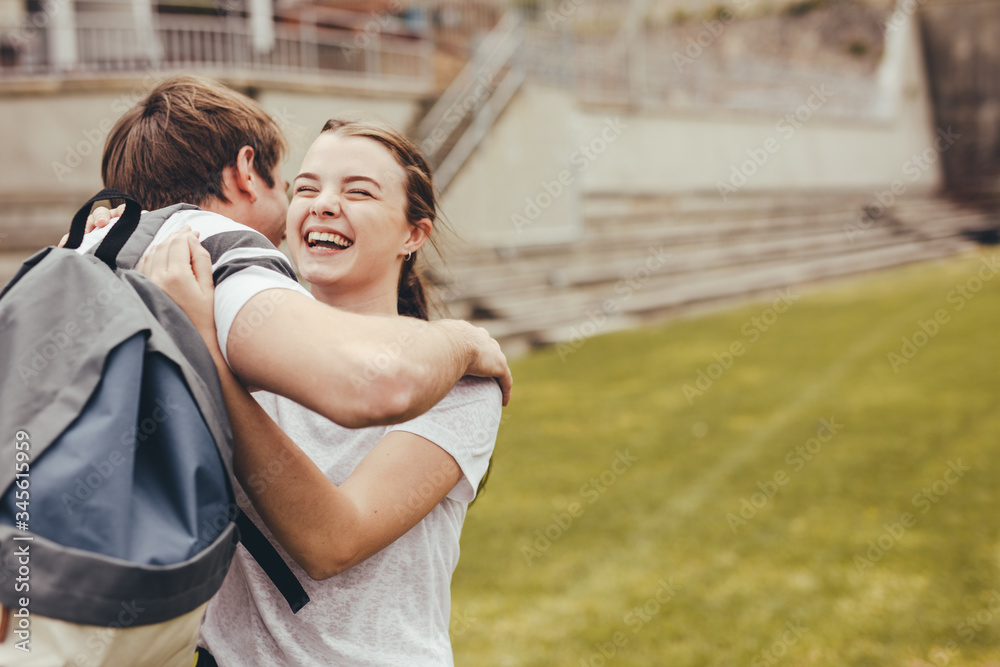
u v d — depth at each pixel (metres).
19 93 9.89
